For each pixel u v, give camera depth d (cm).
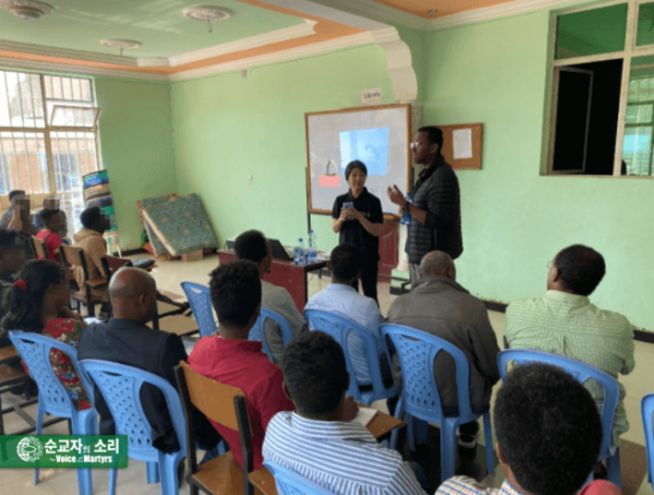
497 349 203
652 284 380
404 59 467
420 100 488
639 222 380
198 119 765
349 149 546
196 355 158
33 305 224
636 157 389
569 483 71
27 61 634
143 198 791
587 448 70
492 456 212
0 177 649
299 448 108
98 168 745
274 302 236
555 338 180
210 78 729
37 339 198
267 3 378
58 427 261
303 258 404
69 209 722
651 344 381
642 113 380
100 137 732
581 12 396
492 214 461
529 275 446
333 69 565
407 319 206
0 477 225
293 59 605
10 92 646
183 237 741
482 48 441
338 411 115
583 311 178
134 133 769
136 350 168
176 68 727
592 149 444
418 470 158
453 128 470
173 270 668
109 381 168
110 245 747
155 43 596
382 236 561
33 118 670
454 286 209
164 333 173
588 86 437
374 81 529
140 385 163
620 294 397
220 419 146
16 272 323
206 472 160
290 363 112
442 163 310
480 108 452
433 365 196
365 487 100
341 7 389
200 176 788
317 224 628
